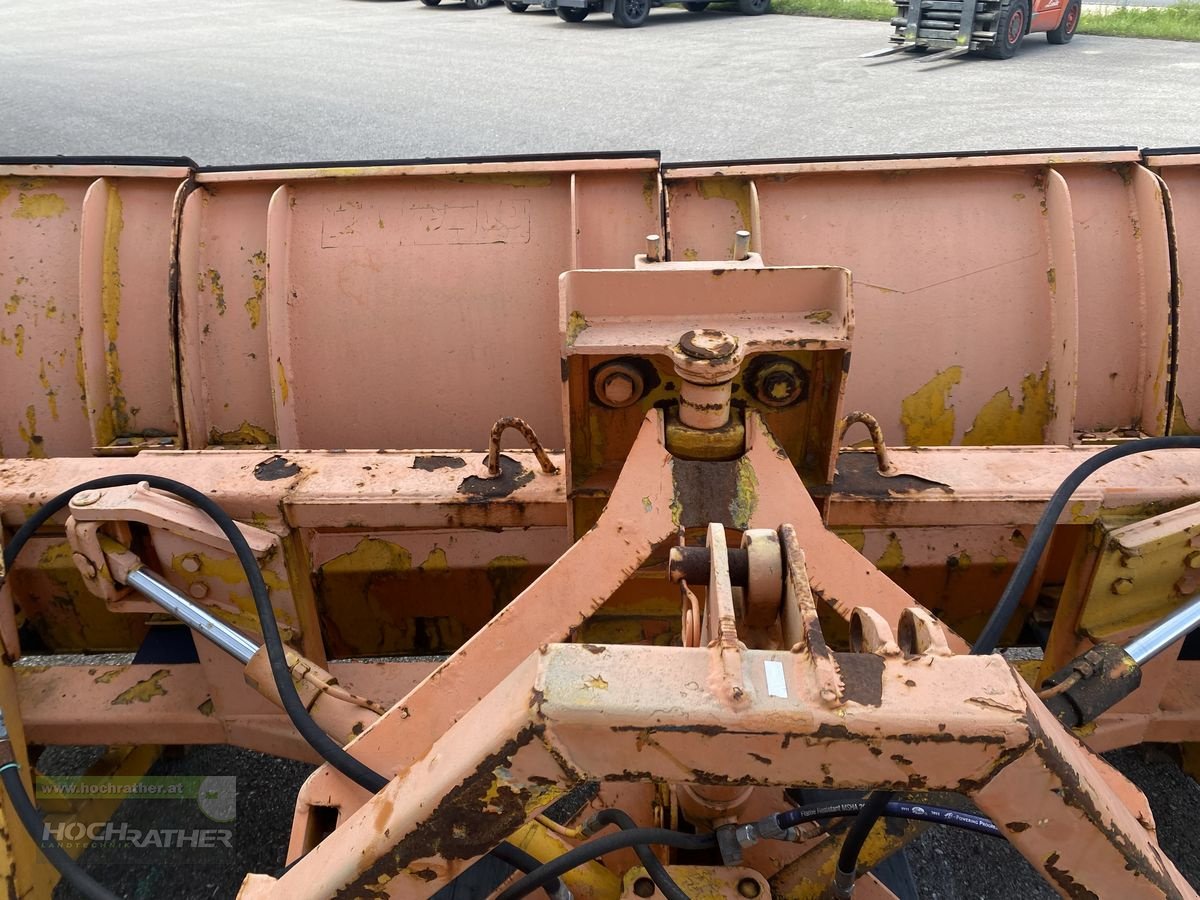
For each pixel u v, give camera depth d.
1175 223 2.73
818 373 1.69
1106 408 2.69
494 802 1.05
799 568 1.17
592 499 1.84
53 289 2.73
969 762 0.98
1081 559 2.07
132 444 2.69
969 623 2.75
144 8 25.38
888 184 2.74
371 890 1.14
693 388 1.58
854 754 0.98
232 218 2.73
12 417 2.74
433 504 1.97
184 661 2.47
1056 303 2.62
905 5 13.60
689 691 0.98
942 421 2.69
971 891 2.46
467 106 11.25
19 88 13.53
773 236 2.69
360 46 16.55
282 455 2.13
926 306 2.67
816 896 1.62
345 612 2.68
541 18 19.58
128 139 10.05
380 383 2.69
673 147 8.93
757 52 14.64
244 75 14.03
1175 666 2.28
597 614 2.50
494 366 2.69
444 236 2.70
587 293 1.59
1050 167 2.67
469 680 1.59
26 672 2.35
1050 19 14.36
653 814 1.74
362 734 1.58
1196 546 1.94
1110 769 1.45
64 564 2.53
